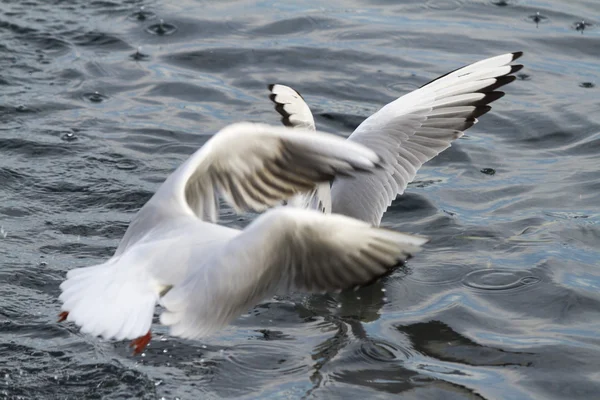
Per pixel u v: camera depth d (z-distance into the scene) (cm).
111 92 1681
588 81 1753
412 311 1102
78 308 603
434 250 1243
